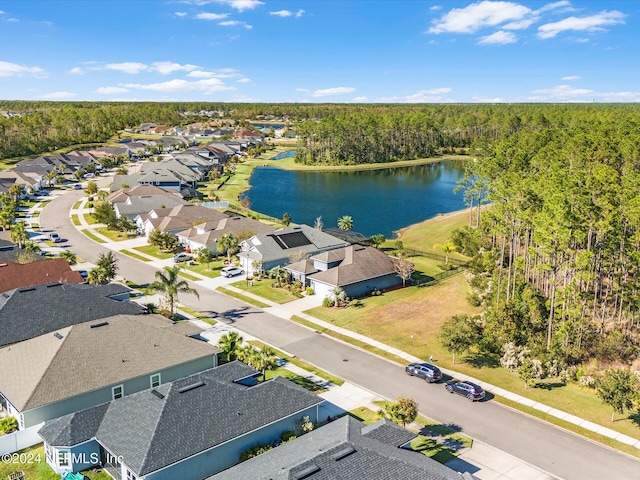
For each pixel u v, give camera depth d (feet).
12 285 192.65
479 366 158.10
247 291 223.71
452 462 110.73
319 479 84.64
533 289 191.42
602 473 108.17
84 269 247.91
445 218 377.91
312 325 187.62
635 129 336.49
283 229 273.33
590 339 169.07
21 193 430.61
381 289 227.61
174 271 187.42
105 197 414.62
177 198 389.39
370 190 518.78
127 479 98.32
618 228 167.94
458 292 220.02
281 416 114.11
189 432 103.14
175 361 136.56
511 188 205.57
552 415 130.82
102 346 134.31
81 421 109.40
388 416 118.32
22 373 126.11
